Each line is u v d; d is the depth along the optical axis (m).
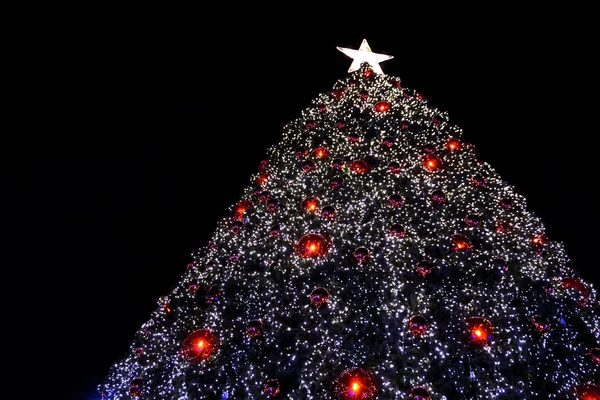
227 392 4.39
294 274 4.75
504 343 4.13
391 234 4.51
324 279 4.55
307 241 4.48
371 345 4.10
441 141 5.81
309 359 4.18
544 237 5.25
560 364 4.24
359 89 6.34
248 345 4.53
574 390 4.02
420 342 4.02
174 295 5.75
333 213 4.74
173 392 4.60
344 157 5.45
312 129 6.22
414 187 5.12
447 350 4.01
